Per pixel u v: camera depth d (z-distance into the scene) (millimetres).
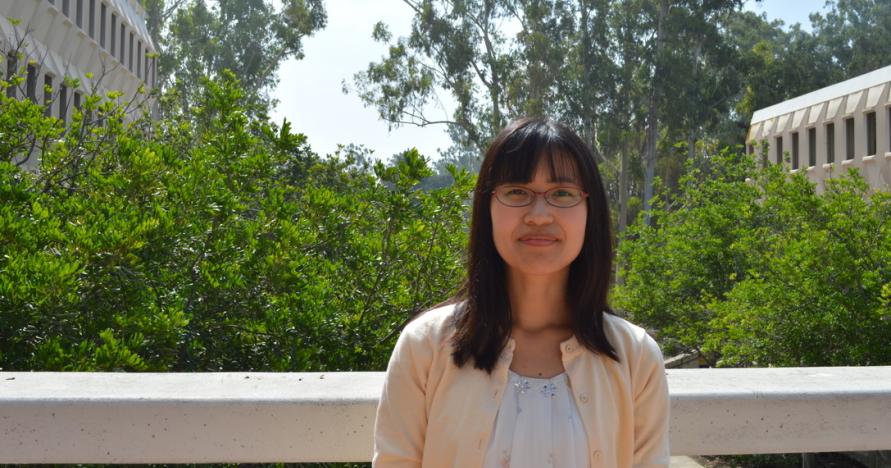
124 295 4379
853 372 2984
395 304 5617
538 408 2127
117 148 5855
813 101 31594
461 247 5848
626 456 2217
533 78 43156
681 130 43781
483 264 2229
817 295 12055
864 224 12172
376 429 2240
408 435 2197
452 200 5887
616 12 43531
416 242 5715
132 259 4383
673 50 43219
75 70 27625
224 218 5203
